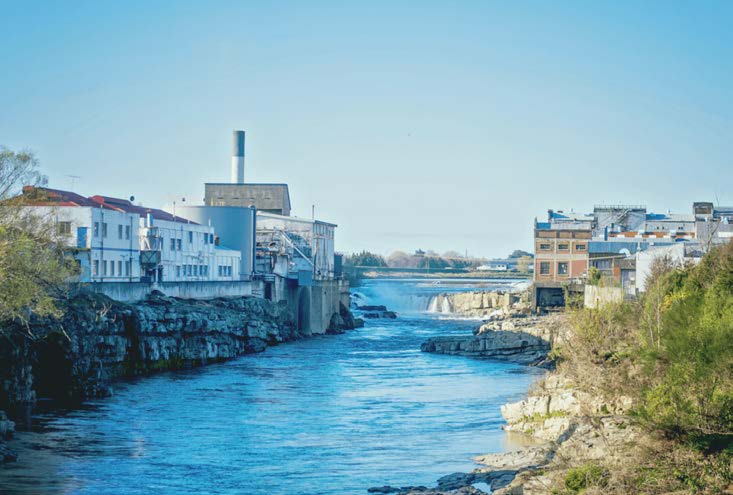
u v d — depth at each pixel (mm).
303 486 62562
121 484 62344
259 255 187625
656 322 73062
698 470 52531
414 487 61625
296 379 115938
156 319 118938
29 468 65625
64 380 94688
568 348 86500
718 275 74688
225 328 138875
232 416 87688
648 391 61812
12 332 86125
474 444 75938
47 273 79438
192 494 60344
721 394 53531
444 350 151125
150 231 139625
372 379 117438
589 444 65062
